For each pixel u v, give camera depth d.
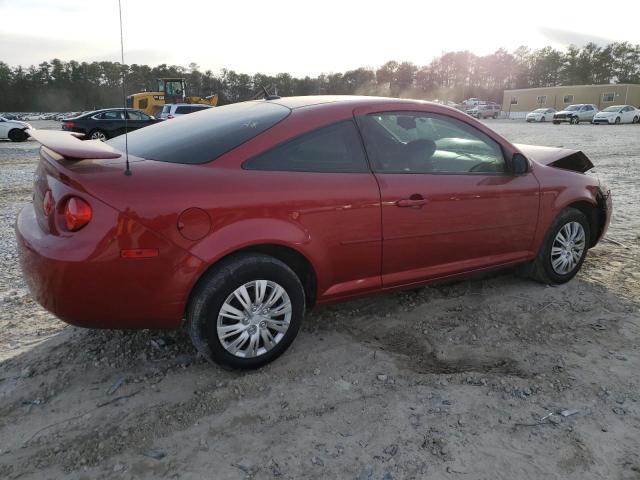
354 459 2.38
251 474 2.28
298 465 2.34
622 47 90.94
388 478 2.27
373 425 2.61
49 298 2.57
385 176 3.29
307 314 3.79
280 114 3.18
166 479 2.25
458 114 3.75
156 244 2.57
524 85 101.25
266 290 2.94
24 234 2.74
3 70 103.12
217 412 2.69
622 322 3.75
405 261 3.46
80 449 2.41
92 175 2.54
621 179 10.41
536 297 4.14
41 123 48.88
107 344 3.31
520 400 2.83
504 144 3.91
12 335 3.45
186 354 3.22
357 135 3.27
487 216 3.75
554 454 2.43
